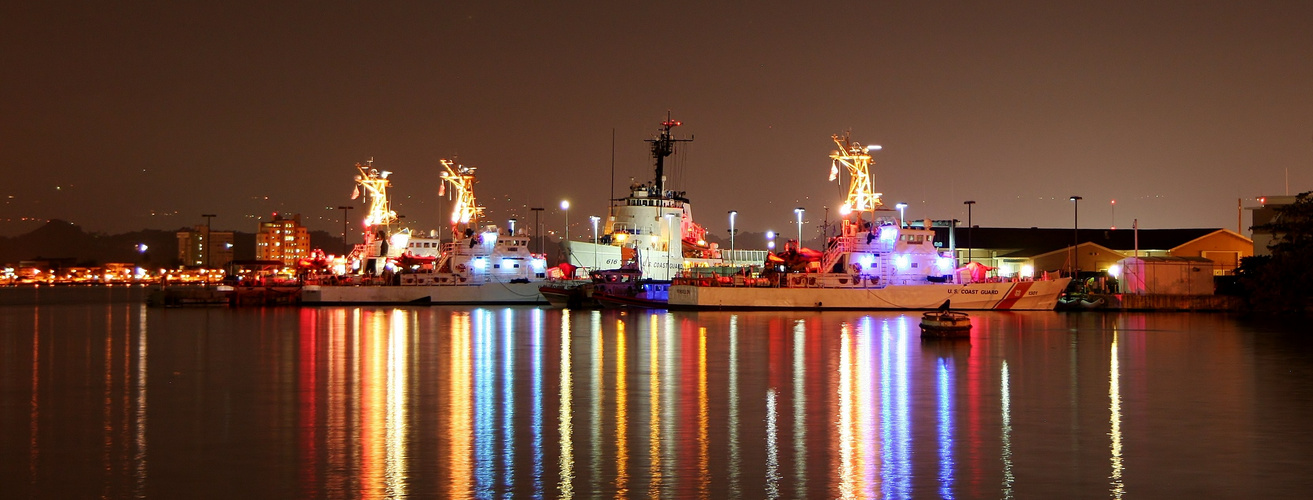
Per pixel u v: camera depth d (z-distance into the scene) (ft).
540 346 208.03
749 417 126.62
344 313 322.75
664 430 118.93
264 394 145.59
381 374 165.68
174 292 393.70
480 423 123.13
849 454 107.14
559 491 94.02
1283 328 251.19
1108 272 363.97
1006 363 177.78
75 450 110.42
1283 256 295.89
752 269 416.87
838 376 161.89
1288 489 94.73
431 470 101.04
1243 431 118.62
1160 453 107.86
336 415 128.47
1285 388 149.89
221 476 99.50
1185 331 241.96
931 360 182.09
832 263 323.37
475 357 188.34
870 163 324.60
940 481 97.04
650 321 276.82
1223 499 91.91
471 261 371.76
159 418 127.65
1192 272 315.78
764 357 186.80
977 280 316.40
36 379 162.91
